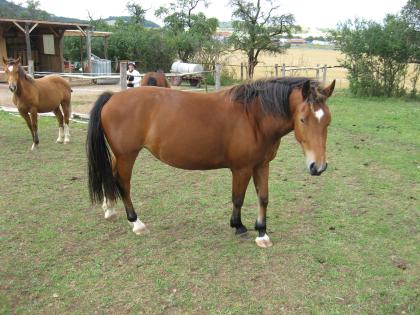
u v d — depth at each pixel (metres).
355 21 15.95
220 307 2.99
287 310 2.96
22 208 4.75
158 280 3.32
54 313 2.93
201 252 3.79
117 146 3.93
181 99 3.81
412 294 3.16
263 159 3.73
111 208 4.43
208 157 3.79
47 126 9.20
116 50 24.08
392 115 11.46
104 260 3.64
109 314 2.92
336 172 6.20
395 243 3.98
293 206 4.88
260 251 3.81
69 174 6.02
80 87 17.98
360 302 3.06
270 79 3.64
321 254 3.75
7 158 6.75
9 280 3.31
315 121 3.20
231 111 3.67
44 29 20.00
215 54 23.33
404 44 14.89
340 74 26.77
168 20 29.00
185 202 5.00
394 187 5.56
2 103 12.23
